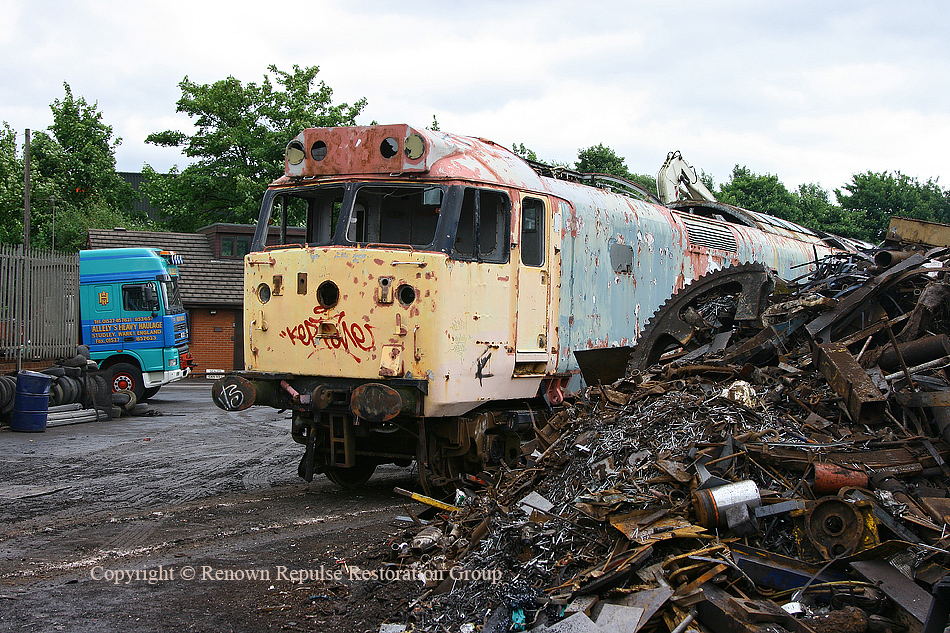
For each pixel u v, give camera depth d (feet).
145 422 51.88
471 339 24.82
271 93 122.21
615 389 23.57
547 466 20.63
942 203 120.47
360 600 16.57
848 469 16.46
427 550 18.71
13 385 45.21
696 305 29.99
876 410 18.78
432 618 15.01
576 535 16.66
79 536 21.93
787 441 17.80
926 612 12.95
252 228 101.30
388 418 23.32
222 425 50.47
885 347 21.06
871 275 25.61
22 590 17.31
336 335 24.97
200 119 122.01
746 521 15.56
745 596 14.07
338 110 122.11
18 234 110.11
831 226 115.85
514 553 17.04
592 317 31.32
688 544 15.15
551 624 13.91
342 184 26.35
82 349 55.06
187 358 66.03
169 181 125.08
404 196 26.94
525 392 27.66
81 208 137.49
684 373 22.97
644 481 17.13
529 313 27.30
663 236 36.63
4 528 22.66
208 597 16.97
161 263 63.10
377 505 26.50
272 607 16.37
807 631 12.55
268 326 26.53
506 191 26.32
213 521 23.89
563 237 29.35
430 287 23.86
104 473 32.01
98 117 149.38
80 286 62.23
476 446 26.13
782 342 23.04
